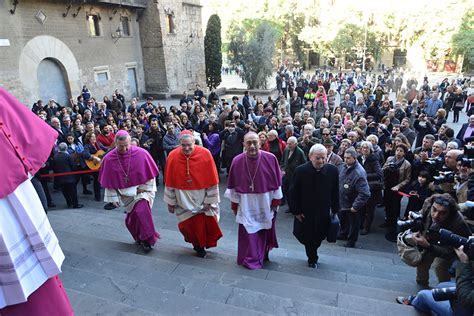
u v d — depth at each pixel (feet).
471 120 29.27
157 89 85.76
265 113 40.60
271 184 15.26
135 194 16.06
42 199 10.84
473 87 101.91
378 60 159.74
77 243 16.34
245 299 11.85
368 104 53.57
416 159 21.01
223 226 23.90
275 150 27.04
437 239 12.77
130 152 16.17
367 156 21.66
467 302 9.05
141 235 16.14
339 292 13.52
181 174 15.64
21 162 4.23
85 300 10.44
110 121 37.27
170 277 13.15
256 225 15.35
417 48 132.26
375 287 14.66
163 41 82.33
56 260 4.65
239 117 35.14
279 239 21.93
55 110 44.80
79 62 66.64
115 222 22.09
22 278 4.31
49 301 4.78
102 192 31.19
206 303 11.08
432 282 15.99
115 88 76.43
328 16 142.00
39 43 58.23
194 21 94.43
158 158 32.99
